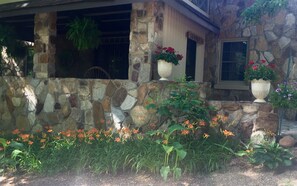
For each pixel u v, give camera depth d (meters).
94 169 4.21
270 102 4.69
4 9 6.96
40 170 4.34
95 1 5.71
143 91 5.37
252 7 5.96
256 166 4.04
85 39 6.62
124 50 9.62
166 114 4.75
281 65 7.33
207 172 3.96
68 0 6.06
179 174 3.73
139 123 5.38
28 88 6.81
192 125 4.52
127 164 4.19
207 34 8.46
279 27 7.38
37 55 6.87
